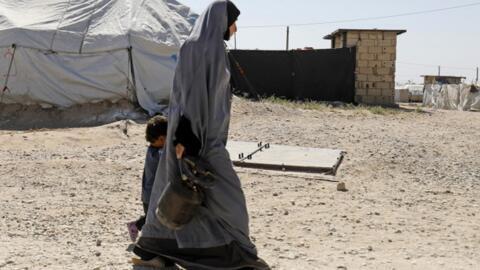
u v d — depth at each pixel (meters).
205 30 4.38
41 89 18.17
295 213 8.23
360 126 17.89
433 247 6.73
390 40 28.06
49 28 18.31
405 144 14.37
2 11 19.00
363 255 6.34
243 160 11.59
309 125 17.17
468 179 10.97
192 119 4.36
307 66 27.11
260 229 7.37
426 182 10.62
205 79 4.35
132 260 4.87
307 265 5.90
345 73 27.19
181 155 4.34
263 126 16.33
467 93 31.56
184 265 4.59
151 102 18.25
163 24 19.31
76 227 7.22
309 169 11.11
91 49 18.11
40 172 10.44
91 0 19.77
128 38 18.23
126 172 10.77
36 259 5.84
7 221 7.36
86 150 13.11
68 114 17.92
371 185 10.24
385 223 7.79
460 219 8.12
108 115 17.81
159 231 4.64
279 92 27.11
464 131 18.22
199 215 4.46
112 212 8.03
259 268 4.56
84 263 5.74
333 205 8.74
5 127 17.25
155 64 18.44
